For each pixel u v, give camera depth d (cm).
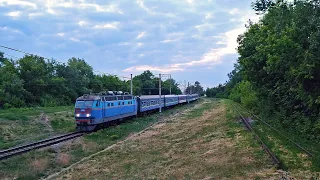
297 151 1442
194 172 1255
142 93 10188
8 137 2488
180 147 1830
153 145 1966
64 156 1730
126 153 1762
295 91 1900
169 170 1331
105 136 2523
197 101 10575
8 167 1509
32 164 1550
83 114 2777
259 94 3262
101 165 1520
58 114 3803
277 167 1209
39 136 2588
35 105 5306
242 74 3406
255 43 2731
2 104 4675
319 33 1452
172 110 5869
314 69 1518
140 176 1274
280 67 1906
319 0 1535
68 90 6419
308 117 1819
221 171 1228
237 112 3519
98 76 8056
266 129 2162
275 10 1939
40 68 5756
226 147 1670
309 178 1074
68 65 6931
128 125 3253
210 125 2731
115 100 3291
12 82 5034
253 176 1122
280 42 1631
